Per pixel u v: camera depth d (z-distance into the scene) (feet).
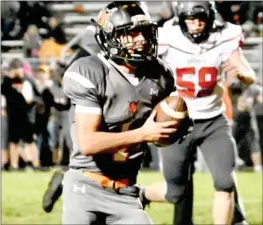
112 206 24.11
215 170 32.04
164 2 63.10
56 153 64.80
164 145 24.66
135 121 24.38
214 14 32.58
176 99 24.23
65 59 60.23
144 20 23.79
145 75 24.40
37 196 51.34
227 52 33.04
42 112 63.77
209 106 32.71
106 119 24.06
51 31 80.23
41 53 78.07
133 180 24.66
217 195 32.09
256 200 50.26
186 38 32.94
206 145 32.68
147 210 46.29
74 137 24.40
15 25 84.84
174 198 32.60
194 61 32.73
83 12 96.68
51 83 61.52
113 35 23.88
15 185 56.29
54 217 44.42
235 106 63.72
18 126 63.98
